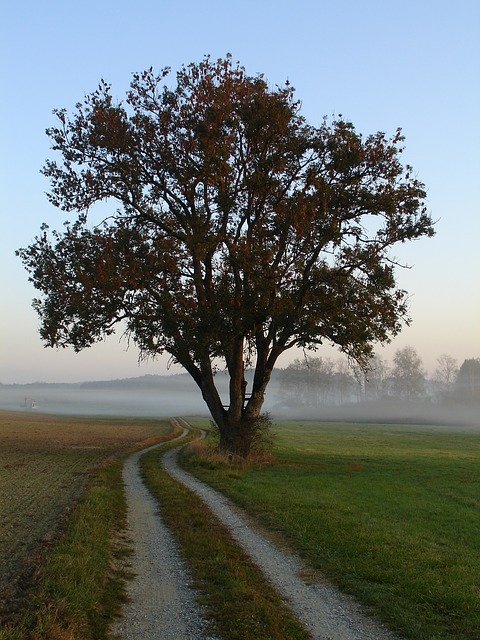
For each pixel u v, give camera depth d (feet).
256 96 100.78
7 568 34.19
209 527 48.57
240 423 108.37
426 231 103.09
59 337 102.01
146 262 97.50
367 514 58.70
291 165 106.83
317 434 244.22
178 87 102.73
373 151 101.35
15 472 84.48
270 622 27.78
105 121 99.35
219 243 99.40
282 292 96.89
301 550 42.63
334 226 96.89
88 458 107.45
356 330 98.48
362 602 31.86
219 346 95.35
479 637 27.07
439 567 38.88
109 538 42.60
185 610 29.37
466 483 92.38
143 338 101.09
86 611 27.35
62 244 102.01
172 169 101.09
